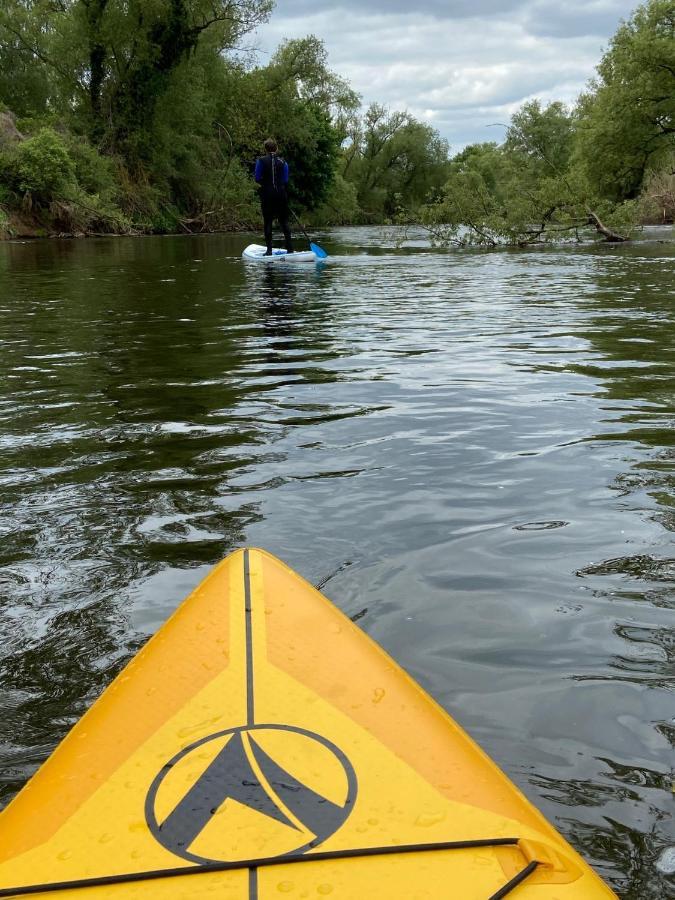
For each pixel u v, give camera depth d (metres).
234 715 1.36
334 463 3.11
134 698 1.42
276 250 14.93
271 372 4.79
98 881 1.01
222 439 3.42
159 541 2.42
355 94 38.47
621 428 3.50
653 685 1.73
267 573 1.82
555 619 2.00
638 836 1.33
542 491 2.80
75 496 2.77
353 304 8.15
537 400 4.03
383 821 1.11
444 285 10.03
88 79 26.47
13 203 22.44
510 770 1.49
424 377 4.62
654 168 23.03
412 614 2.03
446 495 2.78
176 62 26.73
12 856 1.07
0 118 23.70
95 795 1.18
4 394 4.28
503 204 19.09
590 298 8.34
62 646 1.89
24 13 25.81
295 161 36.19
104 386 4.45
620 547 2.37
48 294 9.09
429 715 1.38
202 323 6.83
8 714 1.67
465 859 1.04
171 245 19.72
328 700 1.40
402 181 54.47
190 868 1.02
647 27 20.78
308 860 1.03
